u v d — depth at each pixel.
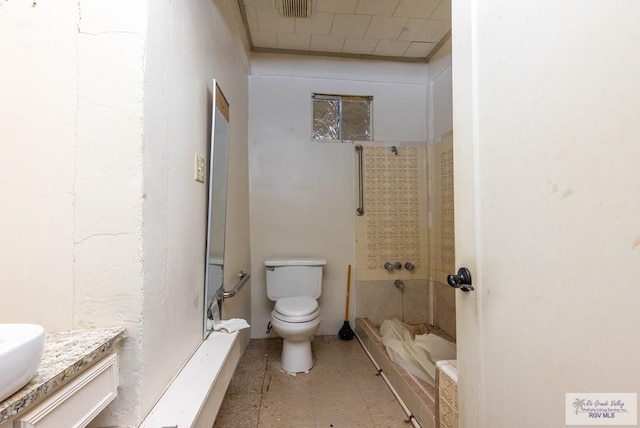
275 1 2.05
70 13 0.79
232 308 1.93
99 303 0.78
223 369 1.23
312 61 2.73
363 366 2.15
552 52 0.58
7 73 0.78
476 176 0.81
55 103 0.78
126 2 0.80
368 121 2.84
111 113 0.79
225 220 1.69
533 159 0.62
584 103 0.52
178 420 0.80
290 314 1.99
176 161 1.02
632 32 0.44
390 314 2.76
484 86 0.78
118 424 0.77
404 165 2.81
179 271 1.06
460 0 0.87
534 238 0.62
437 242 2.69
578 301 0.53
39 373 0.54
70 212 0.78
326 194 2.74
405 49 2.65
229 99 1.86
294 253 2.70
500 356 0.72
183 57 1.08
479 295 0.79
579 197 0.53
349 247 2.75
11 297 0.77
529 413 0.63
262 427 1.51
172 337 0.99
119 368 0.78
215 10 1.53
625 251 0.46
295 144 2.71
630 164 0.45
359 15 2.20
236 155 2.10
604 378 0.49
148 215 0.82
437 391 1.18
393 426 1.52
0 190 0.77
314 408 1.67
